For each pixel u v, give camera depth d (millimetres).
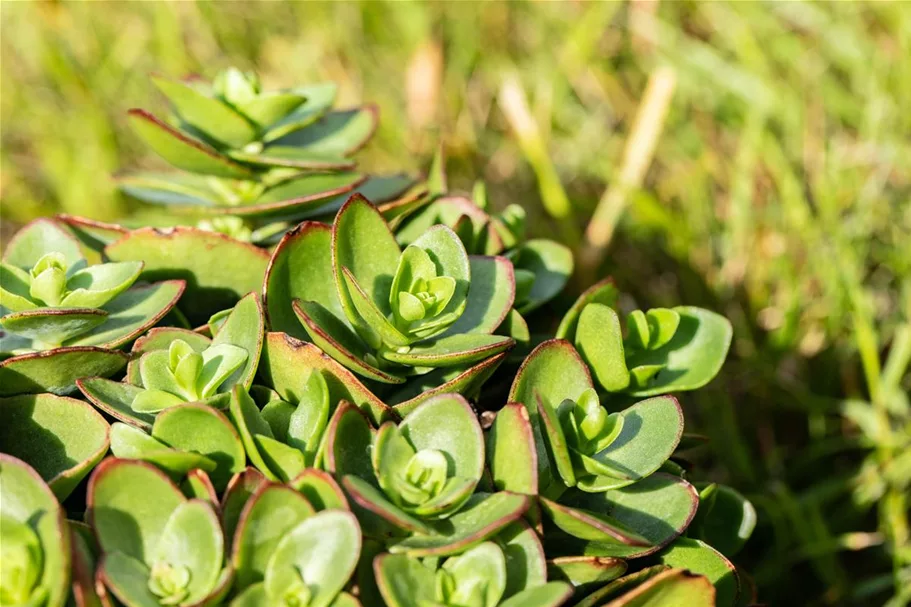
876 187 740
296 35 929
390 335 479
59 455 481
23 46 919
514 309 533
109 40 918
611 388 511
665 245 779
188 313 536
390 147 865
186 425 463
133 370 494
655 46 885
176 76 902
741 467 681
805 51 861
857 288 685
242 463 466
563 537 488
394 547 453
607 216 746
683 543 491
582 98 891
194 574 444
